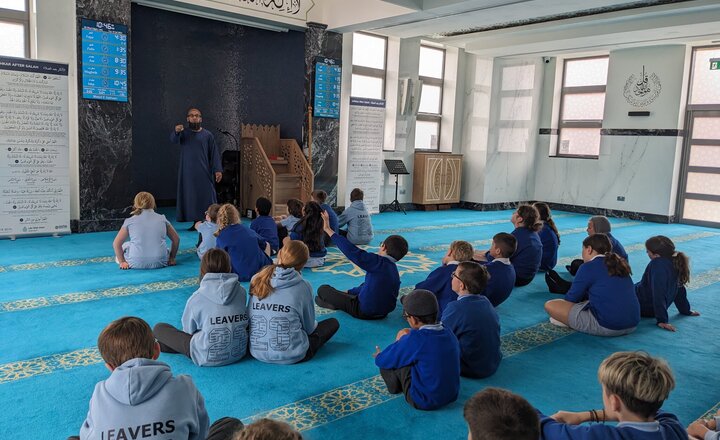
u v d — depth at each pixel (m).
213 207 5.82
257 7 8.41
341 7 8.98
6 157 6.58
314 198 6.92
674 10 8.44
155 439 1.78
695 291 5.75
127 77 7.40
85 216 7.32
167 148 9.97
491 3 7.54
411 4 7.92
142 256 5.55
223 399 2.92
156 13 9.45
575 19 9.30
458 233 8.63
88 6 7.00
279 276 3.37
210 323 3.25
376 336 3.98
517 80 12.02
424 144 11.82
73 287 4.88
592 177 11.97
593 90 11.98
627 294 4.12
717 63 10.37
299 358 3.42
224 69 10.25
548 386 3.28
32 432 2.54
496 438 1.41
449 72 11.81
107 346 1.89
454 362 2.91
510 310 4.81
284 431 1.21
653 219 11.15
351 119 9.84
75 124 7.16
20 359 3.35
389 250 4.26
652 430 1.76
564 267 6.63
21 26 7.16
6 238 6.75
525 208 5.61
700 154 10.70
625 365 1.78
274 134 9.56
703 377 3.53
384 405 2.95
